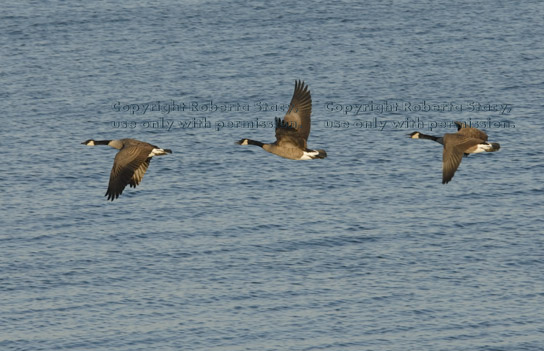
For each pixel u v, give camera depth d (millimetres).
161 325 46594
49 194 60594
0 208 58469
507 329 46562
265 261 52562
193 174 63406
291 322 46812
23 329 46250
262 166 64500
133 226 56562
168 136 68875
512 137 68625
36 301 48625
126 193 60750
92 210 58562
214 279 50750
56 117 72312
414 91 77125
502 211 58469
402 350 44594
